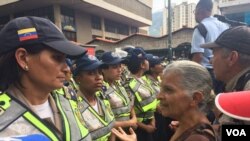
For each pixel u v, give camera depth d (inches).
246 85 61.7
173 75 54.9
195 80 53.6
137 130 152.6
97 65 102.6
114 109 130.1
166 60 349.7
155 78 191.6
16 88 54.7
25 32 51.8
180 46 380.5
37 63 52.7
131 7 1422.2
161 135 156.4
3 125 47.9
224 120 52.2
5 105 50.2
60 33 57.0
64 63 56.6
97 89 105.1
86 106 99.6
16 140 37.0
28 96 55.1
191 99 53.6
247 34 69.0
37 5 1043.3
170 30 407.5
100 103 109.7
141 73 164.1
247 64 67.9
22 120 49.9
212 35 127.0
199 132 49.7
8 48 51.6
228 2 216.5
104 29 1389.0
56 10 1039.6
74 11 1159.0
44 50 53.0
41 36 52.5
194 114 53.9
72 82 109.3
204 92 53.7
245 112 32.2
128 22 1546.5
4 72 53.2
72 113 62.2
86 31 1237.1
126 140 78.8
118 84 143.5
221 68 71.5
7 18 1218.6
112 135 106.3
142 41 674.2
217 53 71.9
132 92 152.2
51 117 57.7
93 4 1090.7
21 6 1048.8
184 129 54.2
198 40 129.4
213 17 135.9
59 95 65.2
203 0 136.5
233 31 70.2
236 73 69.2
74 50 55.7
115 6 1262.3
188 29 605.3
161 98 56.8
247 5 207.5
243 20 211.2
